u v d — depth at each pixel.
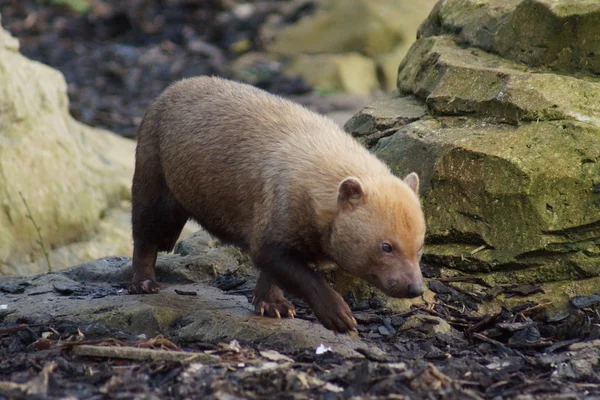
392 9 31.09
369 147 12.40
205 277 12.23
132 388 8.20
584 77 11.85
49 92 17.95
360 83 29.56
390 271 9.35
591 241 10.71
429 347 9.78
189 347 9.59
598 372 9.02
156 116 11.72
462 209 10.97
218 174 10.72
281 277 9.95
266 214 10.07
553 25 12.03
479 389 8.53
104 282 12.42
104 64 30.16
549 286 10.77
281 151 10.27
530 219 10.73
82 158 18.45
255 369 8.62
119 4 34.53
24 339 9.73
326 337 9.94
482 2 13.65
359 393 8.19
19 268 16.05
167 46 32.22
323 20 31.69
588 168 10.68
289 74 29.94
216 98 11.19
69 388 8.20
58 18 33.22
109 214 18.41
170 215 11.90
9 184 16.33
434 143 11.22
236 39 32.91
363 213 9.44
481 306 10.72
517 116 11.20
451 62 12.47
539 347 9.80
